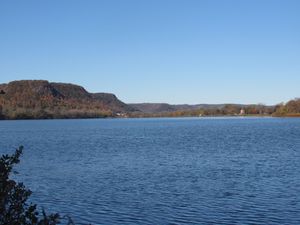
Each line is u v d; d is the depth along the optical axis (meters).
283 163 37.06
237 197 21.94
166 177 29.09
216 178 28.39
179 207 19.89
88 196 22.55
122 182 27.06
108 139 79.69
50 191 24.03
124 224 17.25
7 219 6.83
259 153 47.19
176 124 173.12
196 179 28.05
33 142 72.00
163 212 19.02
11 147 60.47
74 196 22.61
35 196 22.67
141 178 28.73
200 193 23.11
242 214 18.53
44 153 49.62
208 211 19.09
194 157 43.41
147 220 17.78
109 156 45.31
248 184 25.83
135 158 42.88
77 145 63.66
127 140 75.88
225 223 17.20
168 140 74.38
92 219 18.02
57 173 31.58
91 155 46.69
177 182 26.88
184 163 37.94
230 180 27.45
